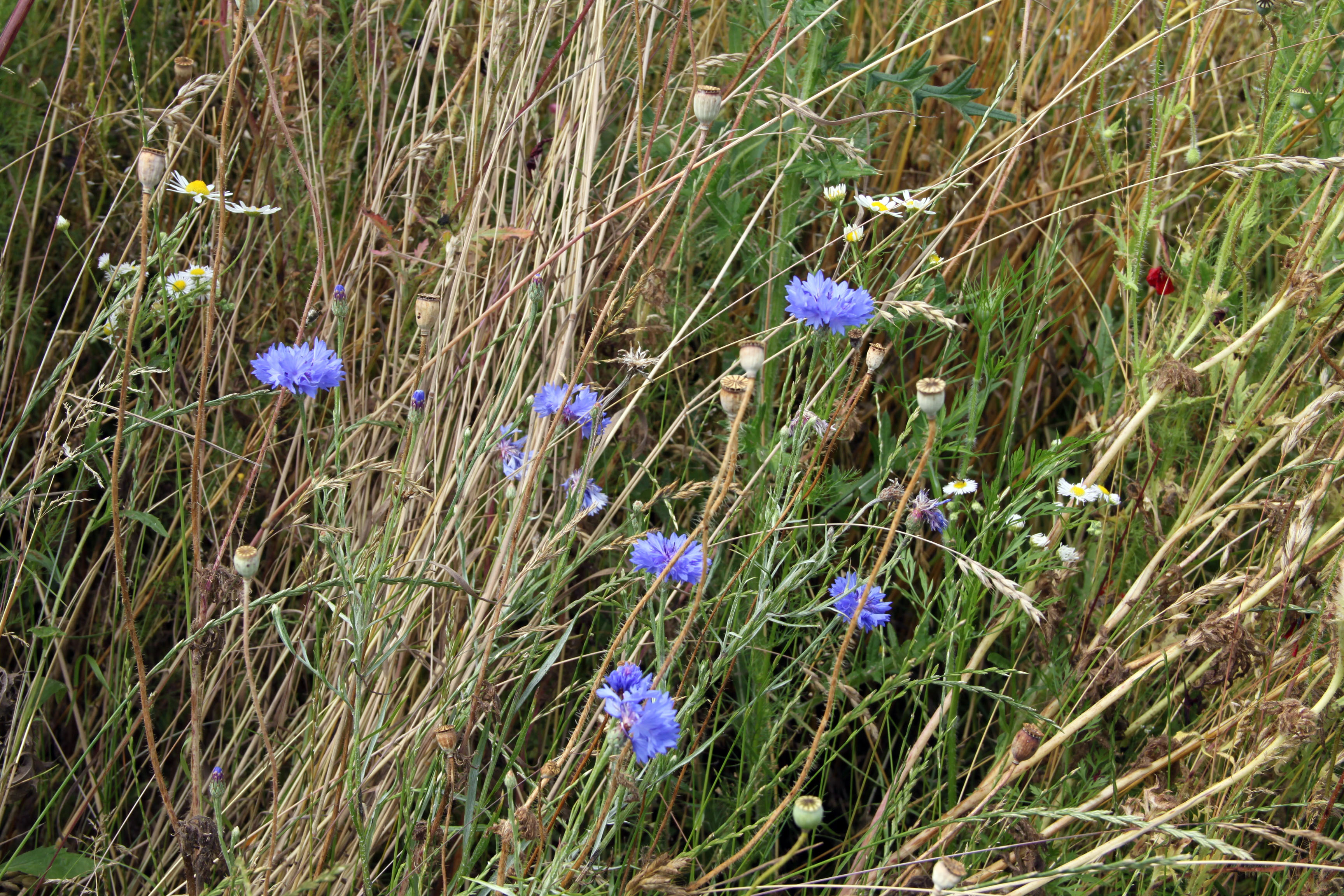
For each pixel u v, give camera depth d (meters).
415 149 1.65
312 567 1.61
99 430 1.57
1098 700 1.61
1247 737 1.53
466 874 1.48
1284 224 1.66
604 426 1.59
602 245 1.65
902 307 1.55
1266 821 1.54
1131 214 1.69
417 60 1.72
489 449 1.53
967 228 1.84
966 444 1.65
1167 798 1.50
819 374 1.64
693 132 1.67
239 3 1.51
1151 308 1.72
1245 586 1.58
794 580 1.50
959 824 1.51
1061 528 1.63
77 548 1.58
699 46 1.75
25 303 1.70
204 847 1.47
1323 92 1.68
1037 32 1.90
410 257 1.63
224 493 1.64
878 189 1.85
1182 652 1.58
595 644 1.65
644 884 1.46
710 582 1.62
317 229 1.57
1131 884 1.53
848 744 1.67
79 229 1.73
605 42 1.68
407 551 1.57
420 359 1.54
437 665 1.57
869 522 1.68
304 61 1.73
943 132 1.90
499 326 1.63
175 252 1.59
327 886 1.53
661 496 1.63
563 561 1.52
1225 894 1.56
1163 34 1.65
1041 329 1.69
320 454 1.67
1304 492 1.59
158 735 1.64
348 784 1.53
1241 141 1.79
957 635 1.60
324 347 1.49
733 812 1.58
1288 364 1.65
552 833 1.54
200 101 1.73
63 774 1.62
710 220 1.75
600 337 1.62
